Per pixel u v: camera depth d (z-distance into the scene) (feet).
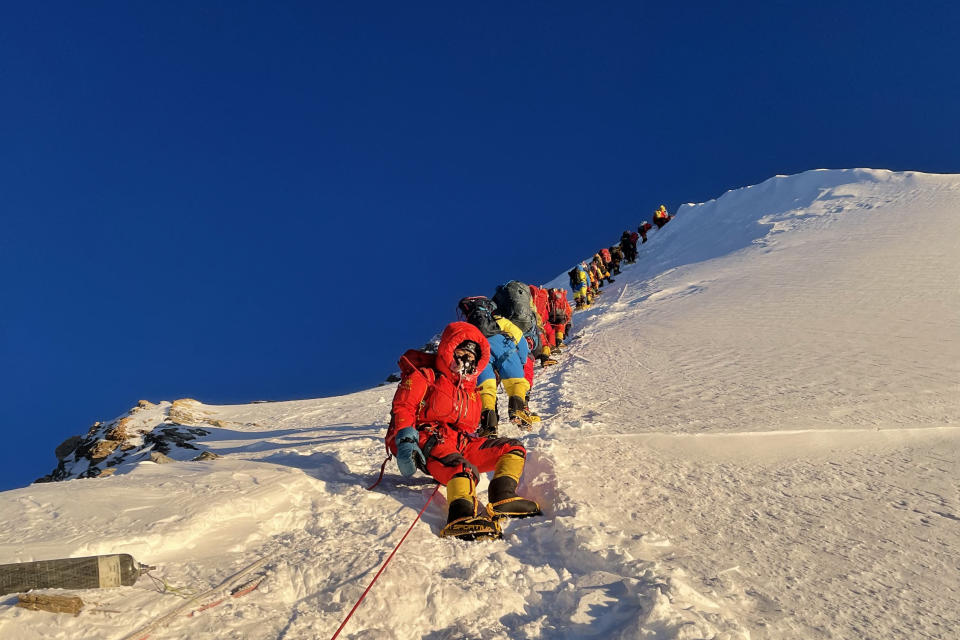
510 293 23.98
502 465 13.94
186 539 11.39
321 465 16.30
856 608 9.29
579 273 79.25
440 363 15.08
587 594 9.39
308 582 10.23
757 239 92.99
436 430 14.67
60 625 8.53
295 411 40.73
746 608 9.29
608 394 27.76
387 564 10.47
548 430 20.35
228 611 9.27
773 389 25.02
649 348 40.27
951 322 35.55
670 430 19.31
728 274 72.28
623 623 8.68
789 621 8.89
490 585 9.99
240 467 15.76
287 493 13.73
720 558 11.03
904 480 15.15
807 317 42.06
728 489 14.89
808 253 71.82
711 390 26.11
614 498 14.17
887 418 19.60
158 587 9.78
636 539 11.56
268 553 11.28
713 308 53.01
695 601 9.11
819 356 30.81
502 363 21.85
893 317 38.32
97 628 8.56
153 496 13.02
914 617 9.05
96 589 9.39
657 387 28.04
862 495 14.29
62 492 13.30
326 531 12.35
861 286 49.47
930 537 11.90
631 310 66.08
